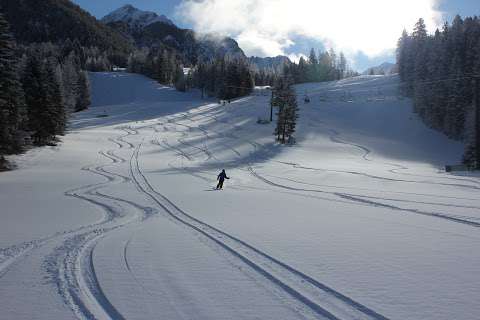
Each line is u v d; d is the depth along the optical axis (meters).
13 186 25.31
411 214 14.40
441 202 17.56
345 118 90.12
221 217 13.96
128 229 11.99
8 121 35.22
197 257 8.64
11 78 35.94
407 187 24.75
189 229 11.95
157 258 8.55
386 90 114.44
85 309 5.97
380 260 8.35
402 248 9.33
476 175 32.06
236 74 128.25
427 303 6.14
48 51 164.62
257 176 34.50
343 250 9.14
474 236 10.59
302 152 59.09
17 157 41.72
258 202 18.28
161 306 6.04
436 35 98.31
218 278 7.27
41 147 50.03
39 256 8.80
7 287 6.88
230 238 10.48
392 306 6.03
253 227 11.92
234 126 82.38
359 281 7.09
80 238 10.61
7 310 5.94
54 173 34.06
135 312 5.83
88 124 84.69
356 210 15.55
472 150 43.78
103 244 9.85
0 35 35.66
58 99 58.19
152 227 12.34
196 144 64.44
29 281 7.17
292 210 15.66
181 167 42.31
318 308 5.98
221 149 60.50
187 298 6.34
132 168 39.97
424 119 81.25
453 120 70.12
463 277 7.30
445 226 12.00
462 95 69.31
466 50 79.69
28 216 14.41
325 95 115.38
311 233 11.02
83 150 52.94
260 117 91.38
